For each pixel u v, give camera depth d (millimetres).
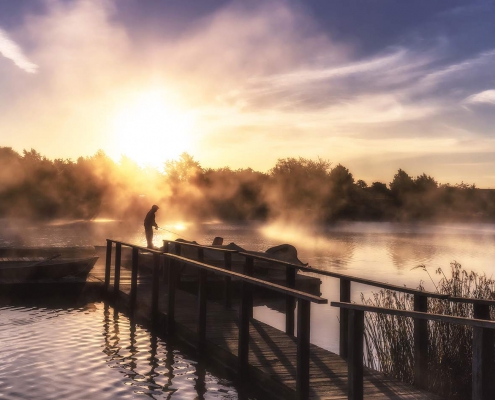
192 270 19219
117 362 9641
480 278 9602
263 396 7828
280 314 15188
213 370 9297
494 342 5504
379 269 25906
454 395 7559
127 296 14289
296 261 20828
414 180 91250
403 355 8195
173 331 11289
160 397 8008
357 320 6414
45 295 15969
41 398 7785
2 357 9711
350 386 6422
